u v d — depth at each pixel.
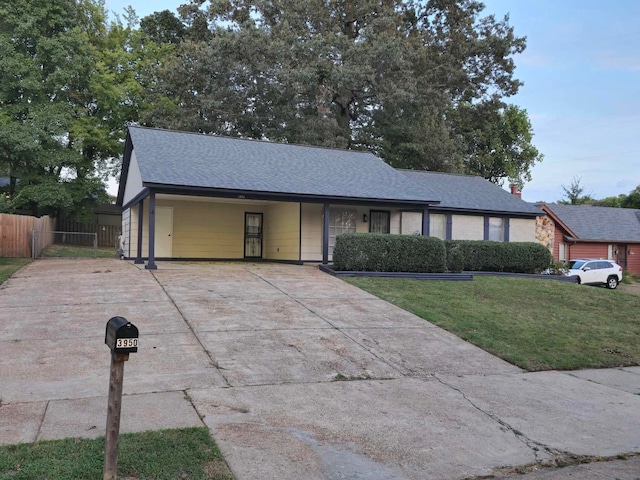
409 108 32.91
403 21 37.69
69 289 12.09
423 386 7.04
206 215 20.97
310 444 4.95
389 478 4.40
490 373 7.92
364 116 35.44
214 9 35.47
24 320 9.23
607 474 4.74
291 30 33.12
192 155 18.33
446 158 34.34
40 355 7.35
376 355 8.25
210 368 7.10
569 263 24.23
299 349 8.23
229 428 5.16
